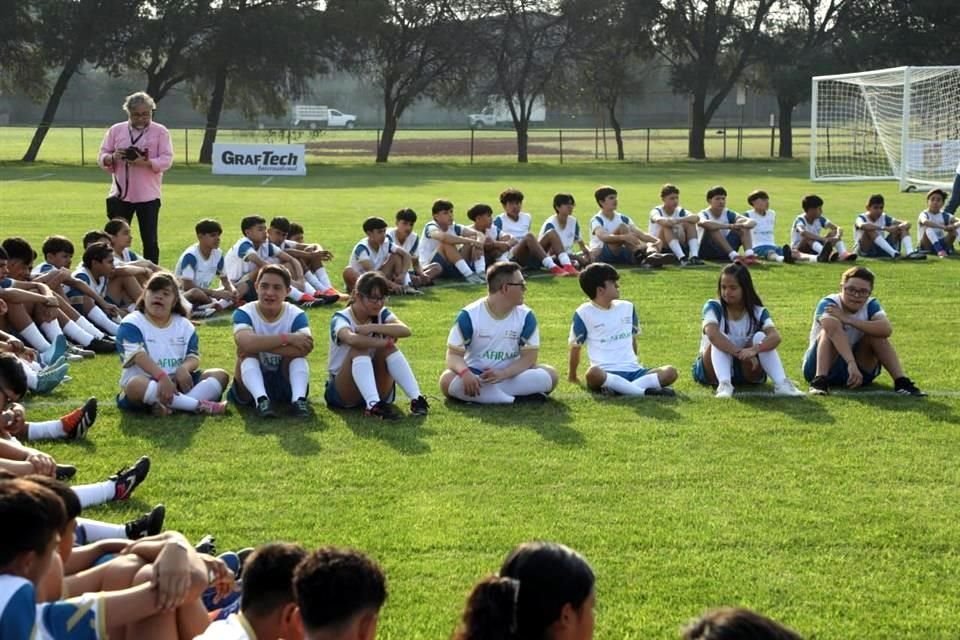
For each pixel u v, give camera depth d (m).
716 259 17.19
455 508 6.10
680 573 5.27
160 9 50.28
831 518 6.00
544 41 55.47
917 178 33.00
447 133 84.06
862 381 9.02
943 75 35.16
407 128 94.00
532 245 16.03
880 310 8.89
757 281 15.10
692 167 48.81
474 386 8.28
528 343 8.48
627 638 4.61
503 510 6.08
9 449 6.06
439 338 11.06
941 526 5.89
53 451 7.06
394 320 8.20
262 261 12.93
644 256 16.44
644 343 10.88
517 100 57.72
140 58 51.56
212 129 51.44
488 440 7.44
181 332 8.22
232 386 8.26
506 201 16.28
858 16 56.97
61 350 9.01
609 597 4.99
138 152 13.27
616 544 5.61
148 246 13.71
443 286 14.88
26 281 9.83
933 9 54.59
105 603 3.78
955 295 13.83
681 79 57.47
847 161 47.97
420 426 7.77
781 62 57.28
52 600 3.94
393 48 53.56
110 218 13.61
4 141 66.62
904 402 8.53
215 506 6.09
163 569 3.87
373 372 8.06
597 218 16.73
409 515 5.99
